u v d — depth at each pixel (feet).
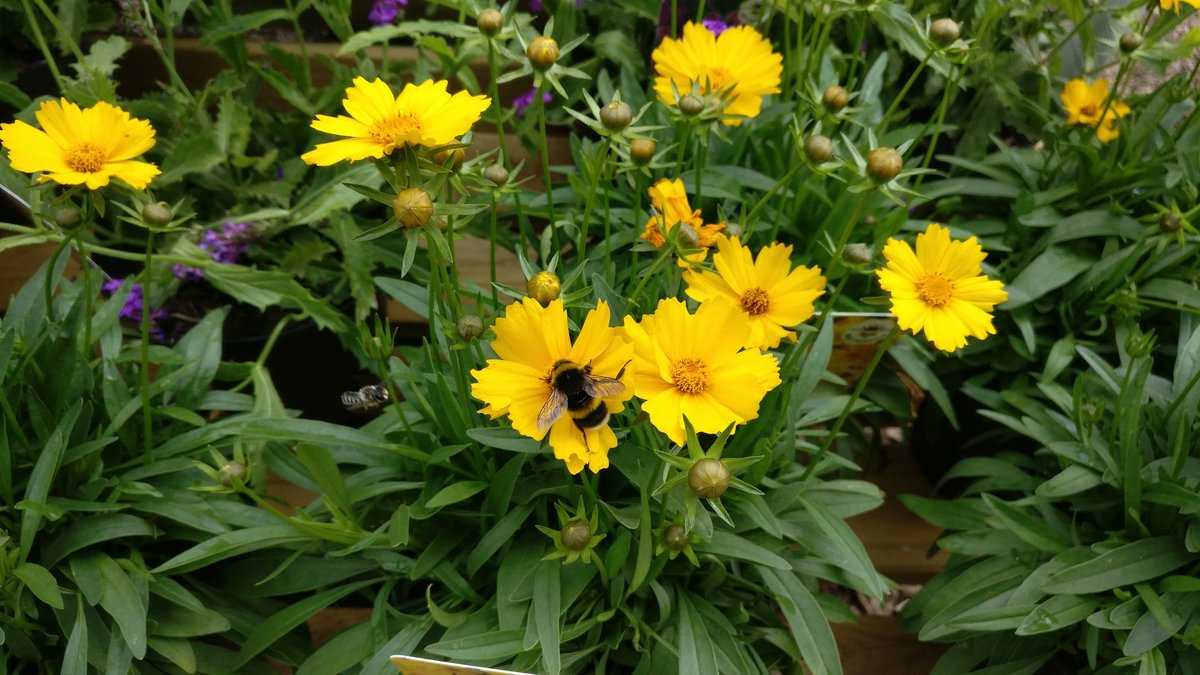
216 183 2.00
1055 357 1.72
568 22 2.19
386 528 1.33
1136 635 1.31
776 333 1.15
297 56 2.22
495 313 1.36
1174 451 1.47
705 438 1.35
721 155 1.90
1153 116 1.87
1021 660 1.45
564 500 1.33
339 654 1.30
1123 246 1.85
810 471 1.39
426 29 1.97
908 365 1.72
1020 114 2.13
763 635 1.36
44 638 1.31
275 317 1.90
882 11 1.59
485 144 2.34
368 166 1.98
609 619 1.32
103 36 2.28
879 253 1.69
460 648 1.19
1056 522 1.52
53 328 1.38
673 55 1.55
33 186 1.10
